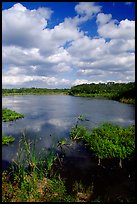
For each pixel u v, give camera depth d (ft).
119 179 37.68
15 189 31.65
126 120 96.68
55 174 38.32
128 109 134.72
